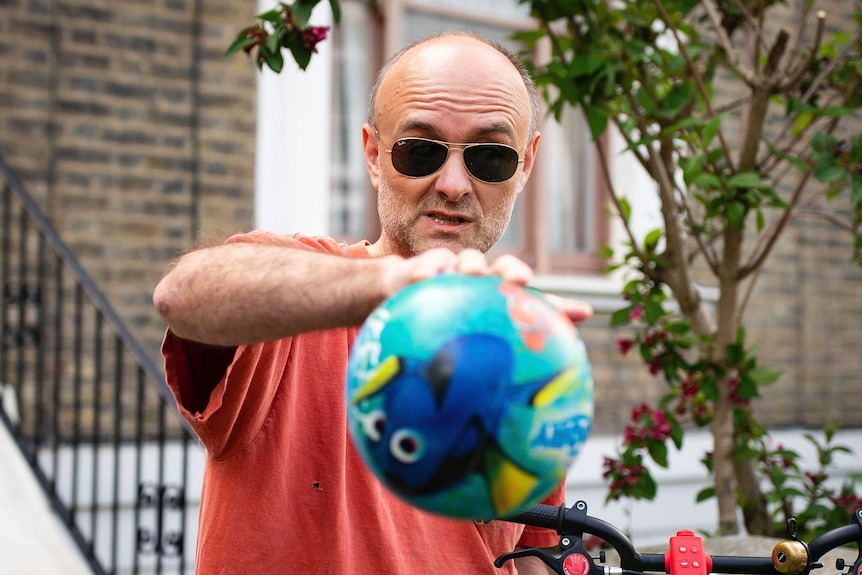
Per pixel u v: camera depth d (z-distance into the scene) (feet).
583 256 20.26
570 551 4.68
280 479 4.67
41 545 11.12
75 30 15.14
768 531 10.57
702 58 11.76
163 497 12.32
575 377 2.82
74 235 15.03
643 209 19.31
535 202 19.77
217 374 4.24
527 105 5.24
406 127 4.96
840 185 10.70
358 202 18.31
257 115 16.34
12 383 14.52
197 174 15.84
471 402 2.67
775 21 19.63
